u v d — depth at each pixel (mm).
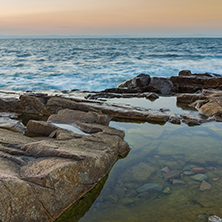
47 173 2871
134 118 7219
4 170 2938
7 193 2422
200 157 4434
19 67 21359
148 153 4695
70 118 6234
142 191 3357
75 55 34281
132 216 2824
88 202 3137
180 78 12008
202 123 6688
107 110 7527
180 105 8906
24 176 2943
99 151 4078
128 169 4047
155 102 9375
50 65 22703
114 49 49188
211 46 60750
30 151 3760
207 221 2664
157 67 20531
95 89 13820
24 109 7848
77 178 3232
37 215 2602
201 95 9109
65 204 2973
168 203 3055
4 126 5590
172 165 4133
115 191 3389
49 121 6176
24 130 5570
